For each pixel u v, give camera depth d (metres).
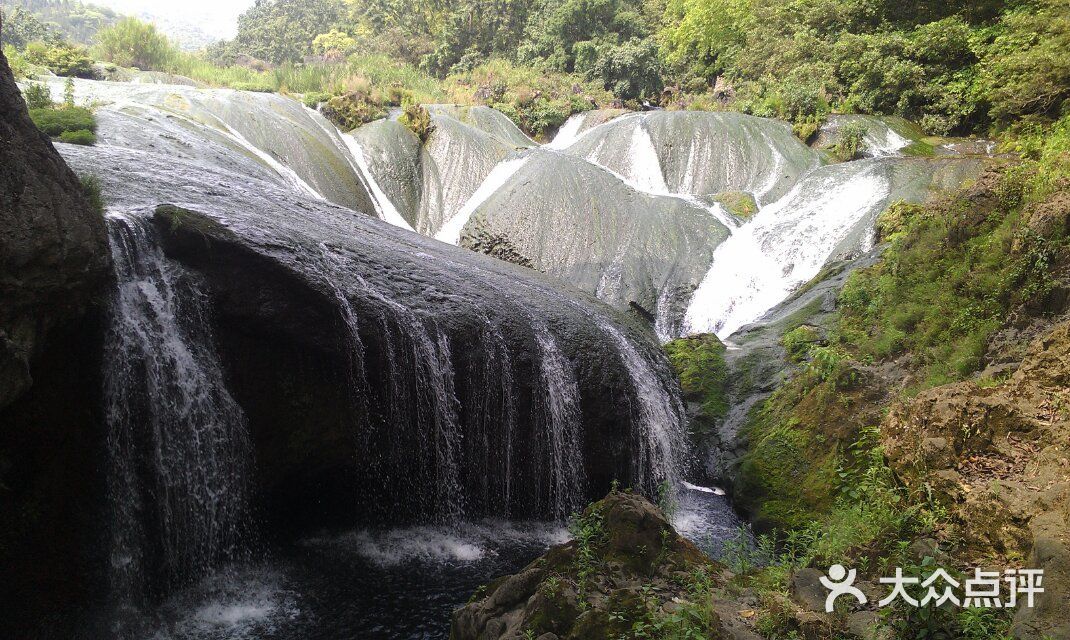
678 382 13.27
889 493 7.19
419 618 8.09
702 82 32.03
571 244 18.30
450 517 10.73
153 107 18.25
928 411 7.52
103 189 9.73
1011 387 7.61
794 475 10.18
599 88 31.55
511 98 29.45
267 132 19.62
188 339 8.77
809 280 15.61
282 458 9.45
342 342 9.46
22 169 6.58
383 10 46.84
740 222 18.94
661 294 17.17
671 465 12.11
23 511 7.39
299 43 61.31
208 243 8.83
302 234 10.34
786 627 5.63
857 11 26.89
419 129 23.09
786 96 24.19
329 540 9.93
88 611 7.67
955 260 10.58
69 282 7.12
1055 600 4.90
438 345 10.33
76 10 86.38
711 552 9.56
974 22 24.73
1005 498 6.21
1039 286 8.84
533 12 38.53
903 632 5.26
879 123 22.00
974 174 16.44
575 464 11.31
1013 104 19.70
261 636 7.64
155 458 8.37
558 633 5.85
